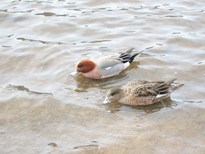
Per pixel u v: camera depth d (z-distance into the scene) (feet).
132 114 34.30
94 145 30.42
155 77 39.42
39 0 56.49
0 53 44.34
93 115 34.17
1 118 34.06
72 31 48.26
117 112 34.60
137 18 50.52
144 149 29.76
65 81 39.45
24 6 54.65
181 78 38.83
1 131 32.50
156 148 29.84
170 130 31.83
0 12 52.85
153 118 33.58
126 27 48.62
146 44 44.98
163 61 41.83
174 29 47.80
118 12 52.19
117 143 30.48
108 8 53.36
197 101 35.40
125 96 35.70
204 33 46.73
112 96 35.76
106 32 47.75
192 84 37.78
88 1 55.57
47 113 34.58
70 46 45.21
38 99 36.47
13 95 37.22
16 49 44.98
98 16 51.26
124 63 40.68
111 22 49.83
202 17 50.08
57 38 47.01
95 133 31.76
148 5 53.88
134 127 32.37
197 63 41.06
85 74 39.73
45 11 53.16
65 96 36.91
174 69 40.40
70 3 55.31
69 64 41.93
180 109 34.50
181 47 44.14
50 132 32.19
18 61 43.01
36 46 45.42
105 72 39.70
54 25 49.55
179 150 29.58
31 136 31.83
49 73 40.81
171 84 37.63
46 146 30.63
